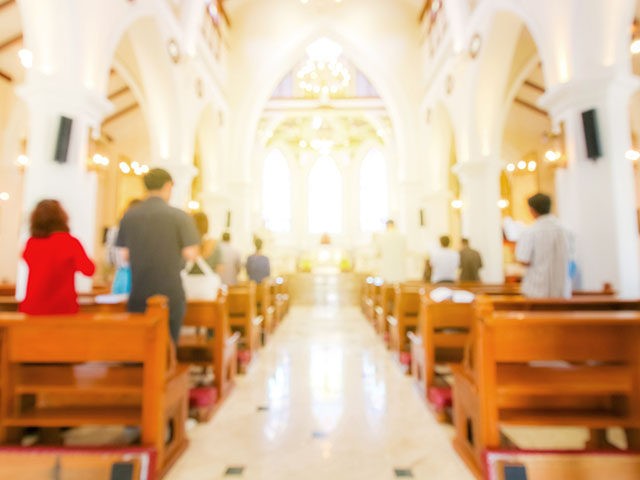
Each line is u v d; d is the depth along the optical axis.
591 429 2.84
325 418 3.51
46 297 2.70
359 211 21.91
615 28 5.36
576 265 5.42
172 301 2.94
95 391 2.38
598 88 5.34
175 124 9.73
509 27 8.03
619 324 2.33
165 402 2.53
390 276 8.48
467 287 5.40
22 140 10.61
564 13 5.61
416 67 14.38
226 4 13.96
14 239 10.53
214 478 2.50
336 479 2.50
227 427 3.31
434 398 3.52
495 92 9.15
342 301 14.68
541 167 14.69
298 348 6.63
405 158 14.25
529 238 3.66
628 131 5.37
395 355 5.60
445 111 12.36
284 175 22.03
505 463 2.21
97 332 2.36
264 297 6.91
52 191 5.36
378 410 3.70
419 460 2.75
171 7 9.37
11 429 2.47
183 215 3.08
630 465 2.21
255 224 18.83
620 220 5.21
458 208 15.61
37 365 2.60
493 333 2.37
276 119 16.41
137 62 9.37
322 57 12.09
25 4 5.48
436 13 12.13
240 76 14.27
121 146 14.76
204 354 4.16
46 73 5.45
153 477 2.26
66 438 3.00
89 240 5.91
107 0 6.37
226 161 13.88
